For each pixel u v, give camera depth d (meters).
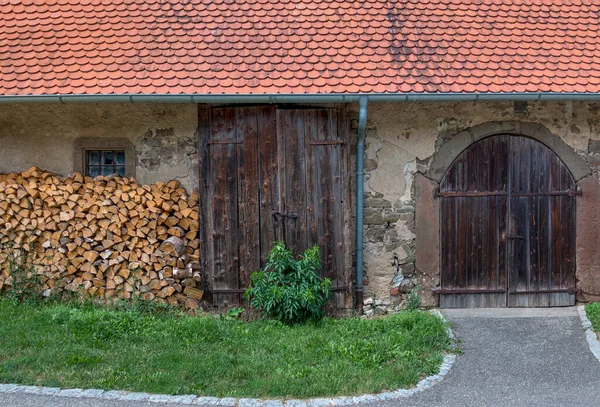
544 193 7.30
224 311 7.16
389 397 5.03
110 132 7.34
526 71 7.05
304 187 7.08
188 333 6.24
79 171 7.39
